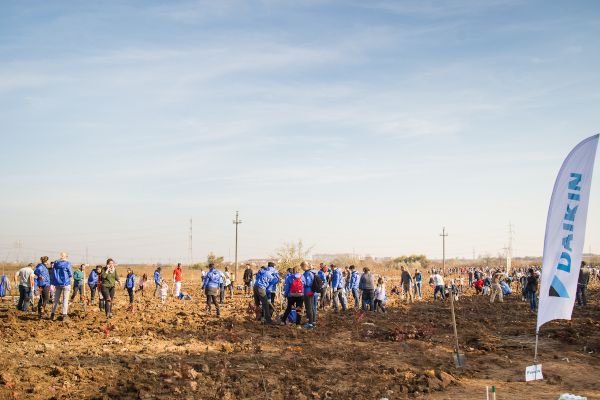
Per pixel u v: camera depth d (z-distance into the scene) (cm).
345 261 7075
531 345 1023
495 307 1891
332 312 1669
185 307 1816
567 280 750
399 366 831
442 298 2336
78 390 661
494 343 1035
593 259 9906
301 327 1270
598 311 1597
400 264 8744
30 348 939
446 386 701
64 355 878
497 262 11025
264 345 1013
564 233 760
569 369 797
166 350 942
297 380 728
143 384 676
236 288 2983
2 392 625
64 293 1325
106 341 1027
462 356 829
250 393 659
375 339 1112
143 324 1288
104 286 1390
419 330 1144
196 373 678
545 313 754
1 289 2061
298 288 1293
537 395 648
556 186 772
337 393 660
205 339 1081
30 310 1614
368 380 734
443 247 7144
